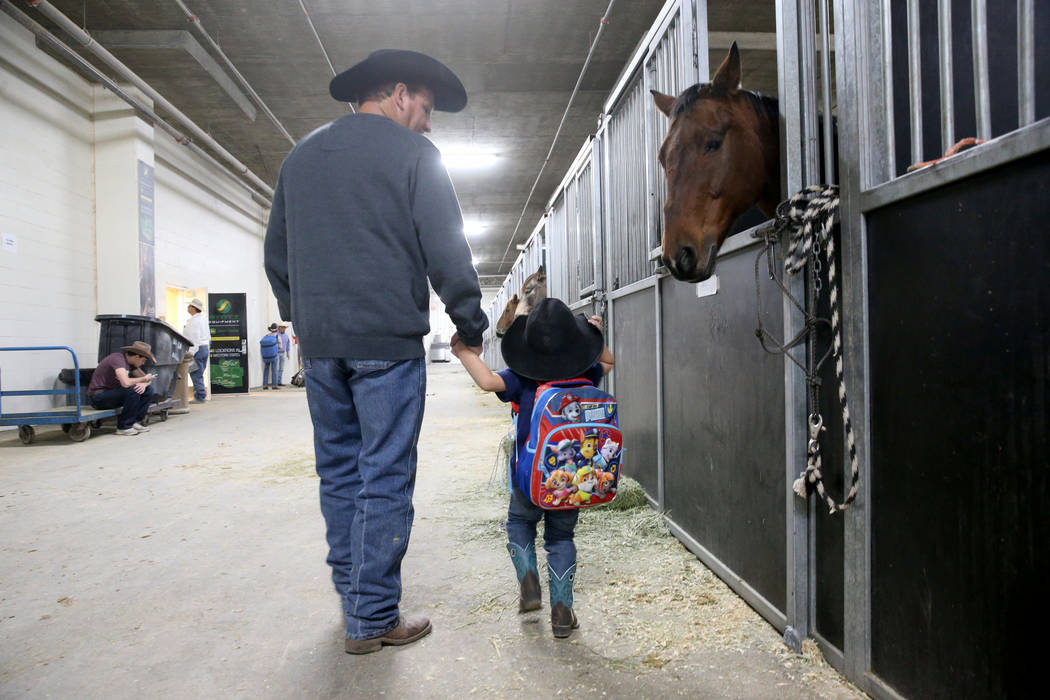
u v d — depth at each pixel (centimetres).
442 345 2945
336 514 174
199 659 160
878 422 130
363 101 170
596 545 237
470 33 805
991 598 102
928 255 115
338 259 157
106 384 586
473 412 775
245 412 816
